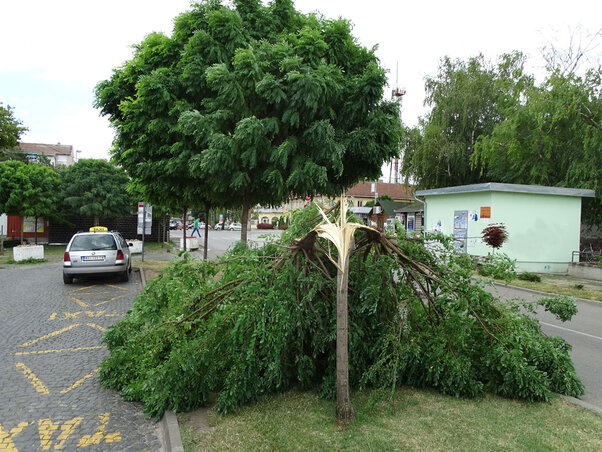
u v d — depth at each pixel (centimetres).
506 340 450
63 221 3039
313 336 457
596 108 1775
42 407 450
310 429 380
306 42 755
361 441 358
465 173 2678
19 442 379
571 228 1822
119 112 910
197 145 760
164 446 376
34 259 1950
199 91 781
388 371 438
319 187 894
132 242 2473
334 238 392
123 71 885
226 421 397
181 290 476
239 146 694
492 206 1708
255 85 693
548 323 895
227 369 445
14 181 2269
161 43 841
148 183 988
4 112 2792
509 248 1731
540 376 441
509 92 2444
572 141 1927
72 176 2867
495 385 462
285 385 467
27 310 931
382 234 453
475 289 456
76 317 866
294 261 449
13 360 598
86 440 384
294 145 718
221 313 434
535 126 1992
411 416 407
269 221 8331
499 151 2228
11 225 3200
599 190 1861
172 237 4403
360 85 772
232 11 778
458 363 446
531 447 353
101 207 2778
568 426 392
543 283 1455
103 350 648
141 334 486
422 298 493
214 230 7369
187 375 411
